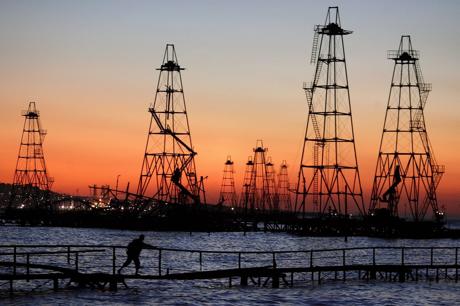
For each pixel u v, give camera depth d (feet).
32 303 326.85
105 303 329.93
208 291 379.35
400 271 417.08
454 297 371.15
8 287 380.58
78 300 335.67
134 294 359.66
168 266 547.90
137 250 354.33
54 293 355.36
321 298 360.28
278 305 338.95
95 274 351.05
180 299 349.00
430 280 440.45
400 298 364.99
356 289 392.27
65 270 349.82
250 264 581.94
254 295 366.84
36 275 341.41
